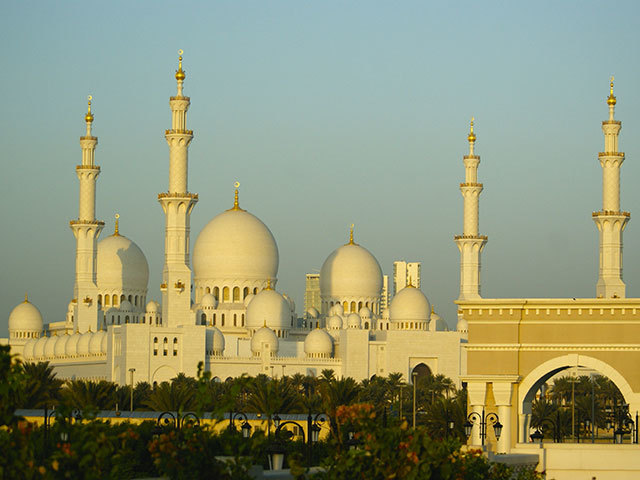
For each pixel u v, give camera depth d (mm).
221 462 68875
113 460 66188
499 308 129500
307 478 78562
